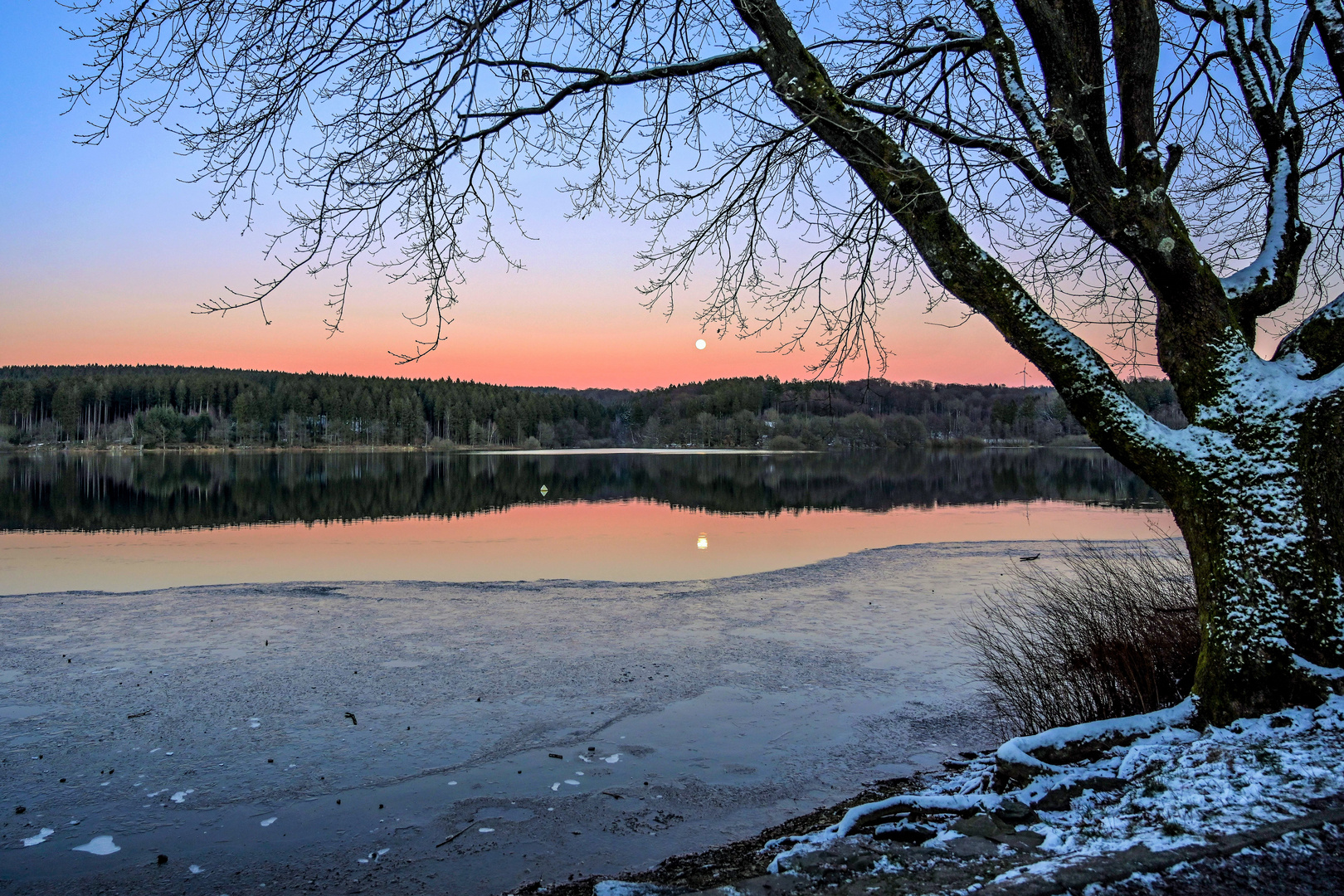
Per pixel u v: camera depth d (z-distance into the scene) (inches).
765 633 391.2
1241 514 155.6
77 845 191.0
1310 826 112.0
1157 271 161.8
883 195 177.3
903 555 636.7
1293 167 183.6
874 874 117.0
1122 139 173.5
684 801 213.8
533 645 370.0
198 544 751.1
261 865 182.1
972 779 178.5
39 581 554.3
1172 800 126.2
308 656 349.7
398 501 1256.2
